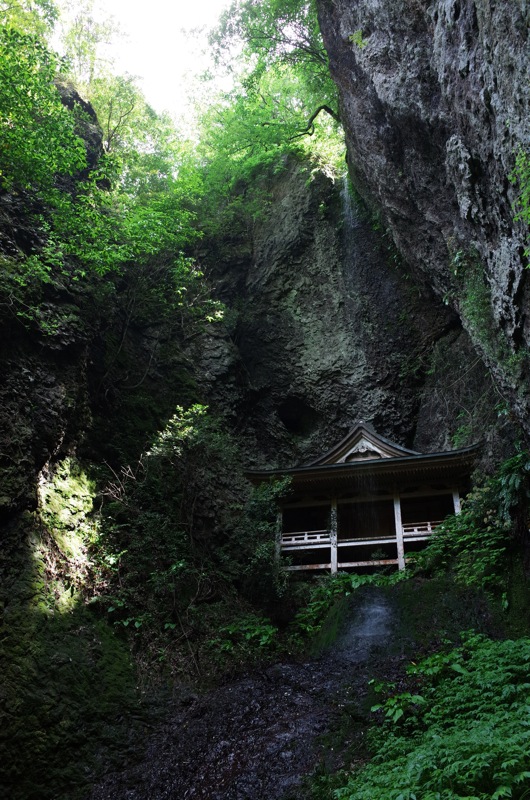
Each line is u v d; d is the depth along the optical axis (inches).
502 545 471.8
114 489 546.3
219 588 544.4
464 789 210.2
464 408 680.4
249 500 615.2
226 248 869.2
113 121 896.3
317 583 570.9
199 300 788.0
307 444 787.4
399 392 773.9
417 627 440.1
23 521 440.8
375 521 665.0
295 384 800.3
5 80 514.3
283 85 937.5
